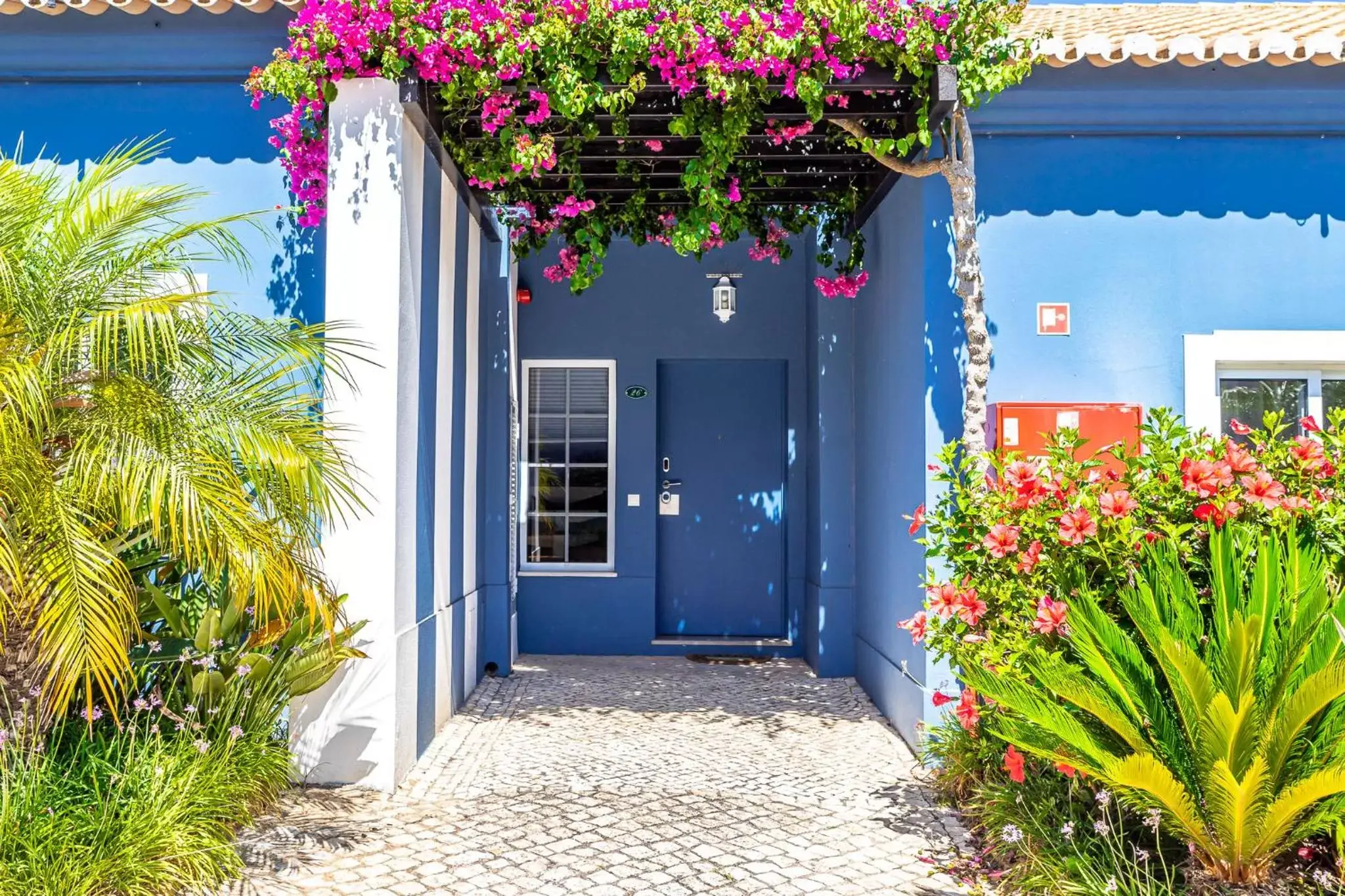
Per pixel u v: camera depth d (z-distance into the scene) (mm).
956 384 5070
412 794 4445
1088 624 3363
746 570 8078
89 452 3396
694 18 4395
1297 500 3543
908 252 5391
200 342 3910
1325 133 5223
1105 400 5191
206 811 3660
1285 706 2951
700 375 8094
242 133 5250
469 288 6211
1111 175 5223
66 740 4000
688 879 3572
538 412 7992
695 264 7891
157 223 5148
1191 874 3193
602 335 7895
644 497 7883
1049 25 6617
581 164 5762
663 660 7625
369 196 4547
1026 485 3826
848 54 4484
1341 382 5391
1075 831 3545
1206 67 5008
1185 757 3277
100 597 3238
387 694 4469
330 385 4508
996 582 3979
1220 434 5234
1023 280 5211
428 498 5141
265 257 5234
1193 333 5203
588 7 4344
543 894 3430
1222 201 5215
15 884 3020
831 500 7055
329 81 4438
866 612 6586
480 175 5172
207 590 4742
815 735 5523
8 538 3211
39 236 3777
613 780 4695
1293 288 5215
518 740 5371
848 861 3744
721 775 4793
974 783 4246
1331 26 5949
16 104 5270
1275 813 2959
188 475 3428
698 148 5410
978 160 5234
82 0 4832
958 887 3531
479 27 4332
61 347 3422
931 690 4953
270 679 4355
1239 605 3311
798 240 7848
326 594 4004
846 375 7055
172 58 5176
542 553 7996
